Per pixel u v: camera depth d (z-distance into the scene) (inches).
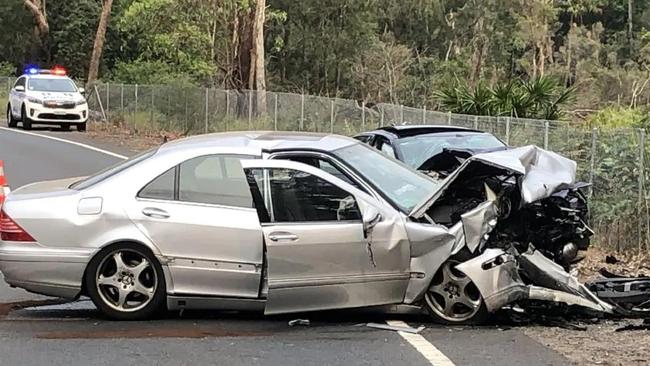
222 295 276.2
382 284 273.0
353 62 1801.2
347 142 306.2
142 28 1385.3
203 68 1355.8
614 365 232.8
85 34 1951.3
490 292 268.8
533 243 295.4
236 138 297.6
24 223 280.8
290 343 256.7
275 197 276.4
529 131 550.6
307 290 271.4
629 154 438.3
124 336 264.2
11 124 1171.9
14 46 2016.5
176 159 283.6
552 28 2292.1
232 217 274.5
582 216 328.5
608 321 283.3
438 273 275.7
